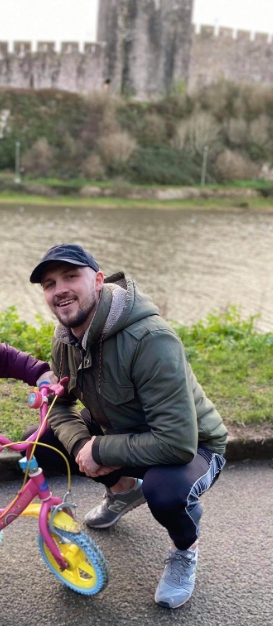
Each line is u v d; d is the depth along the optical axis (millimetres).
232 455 3461
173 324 7402
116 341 2160
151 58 67688
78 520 2879
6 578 2457
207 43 69562
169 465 2225
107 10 66250
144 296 2244
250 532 2850
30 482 2232
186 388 2146
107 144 56219
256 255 23578
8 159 55312
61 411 2529
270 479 3330
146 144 60844
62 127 59469
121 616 2275
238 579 2520
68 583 2363
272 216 42875
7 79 66812
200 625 2248
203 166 58812
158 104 66500
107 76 67938
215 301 15258
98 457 2234
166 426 2123
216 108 67562
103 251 22609
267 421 3713
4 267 18297
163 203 49344
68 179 52750
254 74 73500
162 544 2738
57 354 2424
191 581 2363
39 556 2615
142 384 2154
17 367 2492
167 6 66188
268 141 66312
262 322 13094
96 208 42844
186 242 26531
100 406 2305
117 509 2725
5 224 29703
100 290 2178
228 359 4961
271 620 2291
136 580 2490
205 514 2977
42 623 2221
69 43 66312
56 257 2074
